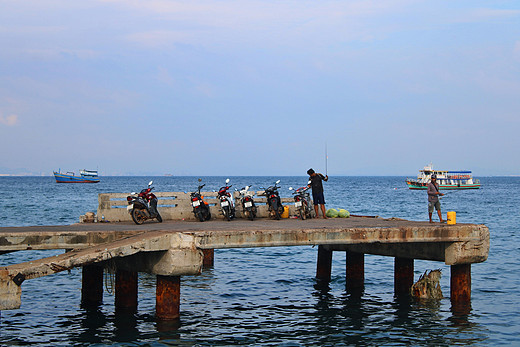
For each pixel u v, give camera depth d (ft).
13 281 41.78
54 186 572.51
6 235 47.16
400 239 56.90
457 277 61.62
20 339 47.96
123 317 55.16
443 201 308.60
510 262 88.48
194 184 643.04
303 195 78.64
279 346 46.96
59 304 60.95
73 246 49.49
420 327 52.75
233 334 50.11
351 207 237.86
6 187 525.34
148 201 67.41
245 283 74.02
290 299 64.80
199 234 48.73
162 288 51.39
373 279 76.84
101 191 415.23
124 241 47.80
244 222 68.80
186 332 50.31
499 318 55.62
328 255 76.54
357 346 47.16
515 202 297.74
